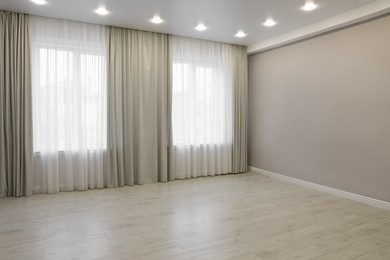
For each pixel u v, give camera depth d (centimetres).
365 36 385
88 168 452
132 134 477
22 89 400
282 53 524
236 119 579
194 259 237
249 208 369
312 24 441
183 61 523
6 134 397
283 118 525
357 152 400
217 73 559
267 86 561
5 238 274
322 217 337
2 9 386
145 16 412
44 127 421
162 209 362
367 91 385
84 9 386
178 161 529
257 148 592
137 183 488
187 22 438
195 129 539
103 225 308
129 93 469
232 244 265
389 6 338
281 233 291
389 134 362
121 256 241
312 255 246
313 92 464
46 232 288
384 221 325
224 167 576
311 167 471
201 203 388
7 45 392
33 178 419
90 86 446
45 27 417
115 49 459
